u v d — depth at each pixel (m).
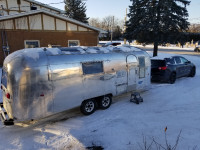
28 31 13.01
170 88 8.01
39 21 13.30
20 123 4.84
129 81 6.31
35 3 19.73
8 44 12.47
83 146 3.69
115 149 3.54
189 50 32.16
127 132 4.18
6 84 4.13
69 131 4.33
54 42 14.27
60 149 3.62
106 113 5.38
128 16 20.31
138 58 6.56
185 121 4.62
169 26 17.23
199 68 13.76
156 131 4.16
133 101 6.26
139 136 3.98
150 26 17.39
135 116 5.07
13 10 18.81
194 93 7.11
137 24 19.45
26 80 3.88
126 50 6.35
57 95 4.39
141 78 6.80
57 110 4.47
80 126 4.58
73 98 4.74
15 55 4.17
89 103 5.30
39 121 4.95
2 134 4.24
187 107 5.63
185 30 18.08
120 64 5.89
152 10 17.19
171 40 17.78
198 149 3.39
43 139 4.00
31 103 4.01
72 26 14.83
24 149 3.63
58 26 14.19
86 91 5.01
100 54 5.40
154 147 3.53
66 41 14.82
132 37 20.14
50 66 4.21
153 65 8.75
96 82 5.22
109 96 5.79
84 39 15.67
